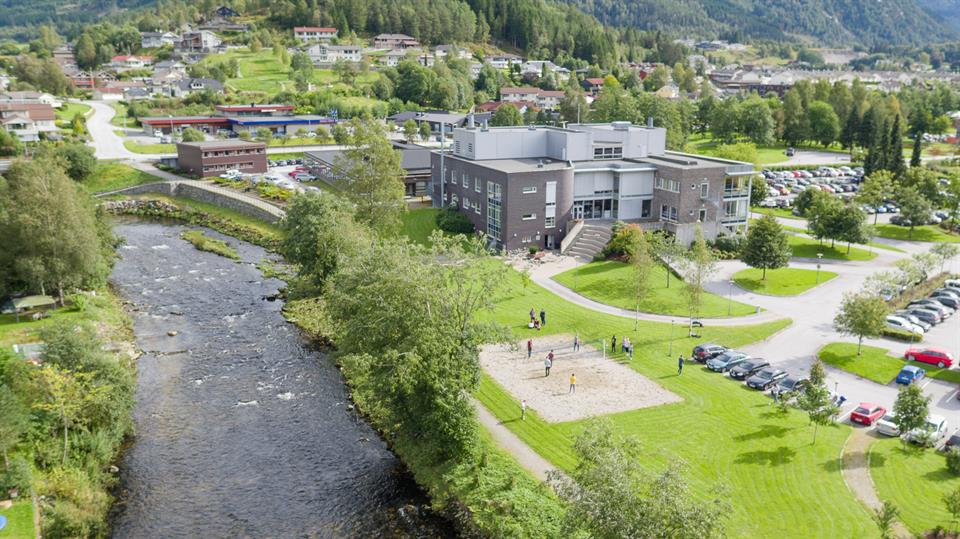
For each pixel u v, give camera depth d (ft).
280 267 365.81
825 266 351.87
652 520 109.19
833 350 244.42
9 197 279.90
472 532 158.20
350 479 180.75
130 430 200.95
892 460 168.86
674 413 196.85
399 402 186.09
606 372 227.20
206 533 158.61
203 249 399.24
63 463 169.78
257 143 571.69
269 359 252.62
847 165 647.56
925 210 419.54
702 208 378.73
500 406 203.62
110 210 493.77
